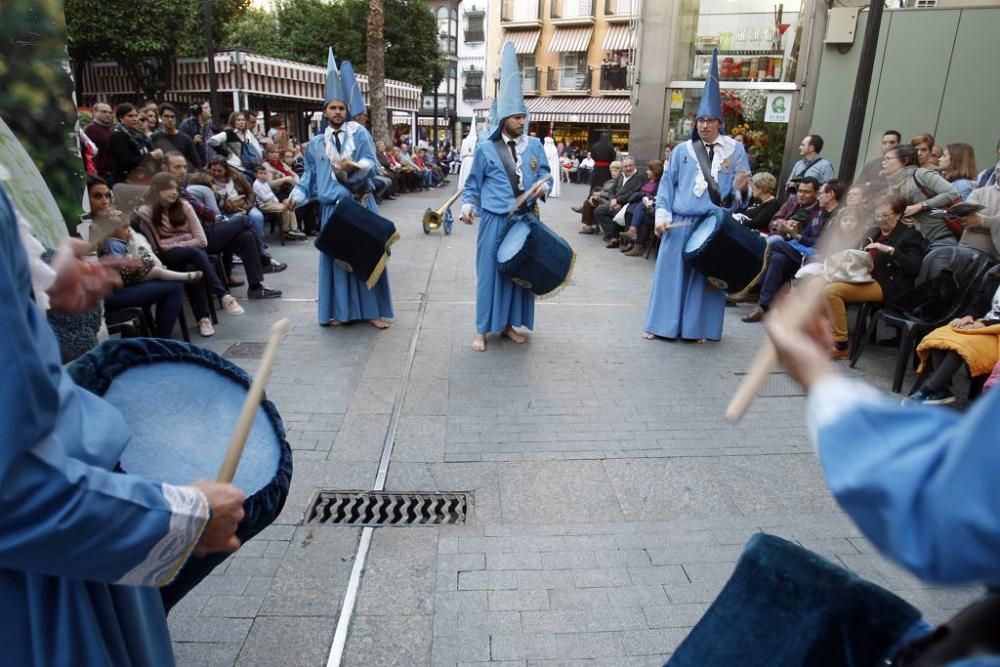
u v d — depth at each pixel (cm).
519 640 244
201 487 127
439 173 2252
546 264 495
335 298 577
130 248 497
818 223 614
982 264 456
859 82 625
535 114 3591
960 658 101
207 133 1011
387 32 2888
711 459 376
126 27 1583
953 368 423
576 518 319
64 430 114
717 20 955
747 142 958
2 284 96
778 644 138
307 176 576
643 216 955
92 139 737
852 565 287
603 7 3469
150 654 143
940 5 890
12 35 249
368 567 281
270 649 237
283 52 2750
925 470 80
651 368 512
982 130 840
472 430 404
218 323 594
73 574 111
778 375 497
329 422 409
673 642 244
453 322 614
